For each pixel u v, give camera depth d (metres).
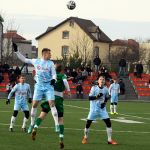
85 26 108.25
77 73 56.97
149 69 83.06
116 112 34.53
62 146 14.91
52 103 15.44
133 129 22.22
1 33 96.88
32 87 57.09
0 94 53.47
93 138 18.02
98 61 60.72
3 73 57.66
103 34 112.25
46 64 15.58
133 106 43.38
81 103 45.56
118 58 119.50
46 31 109.88
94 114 16.38
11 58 90.31
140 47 129.88
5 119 25.66
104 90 16.30
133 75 61.31
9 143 15.95
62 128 15.20
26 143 16.00
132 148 15.58
